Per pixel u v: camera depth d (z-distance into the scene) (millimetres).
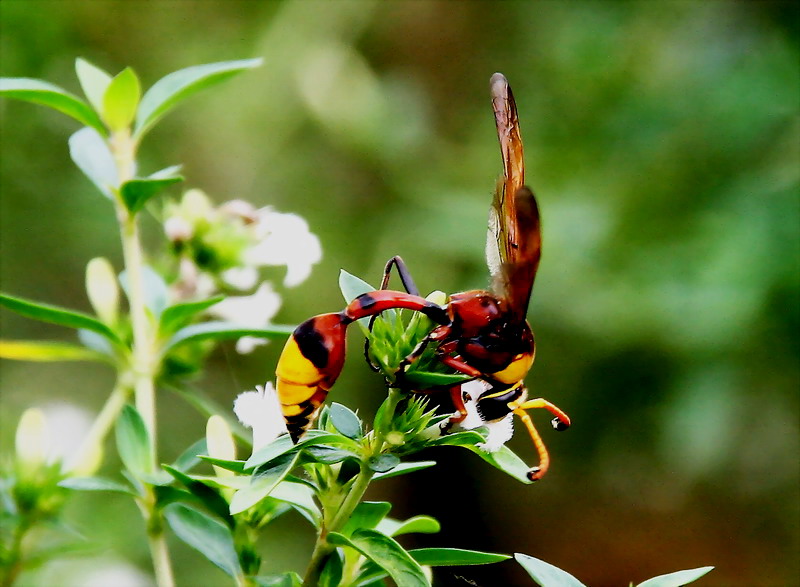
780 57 702
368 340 500
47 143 791
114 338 523
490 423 502
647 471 858
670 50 769
